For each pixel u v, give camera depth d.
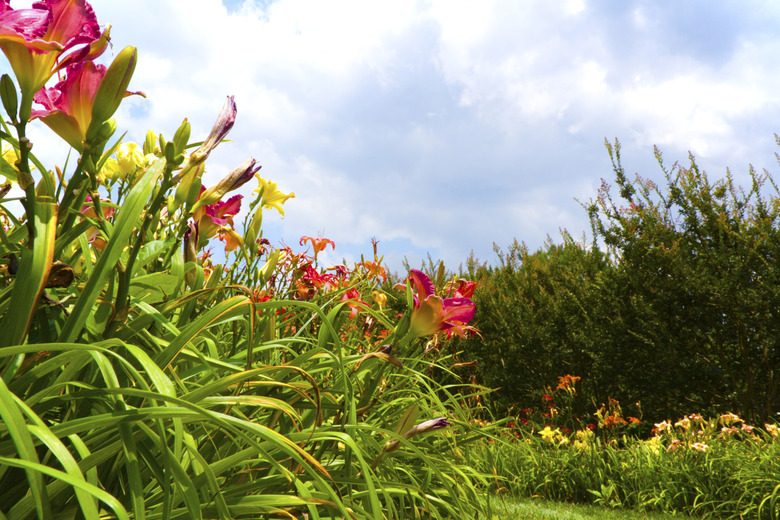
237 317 1.23
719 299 7.31
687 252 8.02
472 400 4.77
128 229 0.77
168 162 0.86
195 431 1.07
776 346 7.05
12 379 0.71
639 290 8.21
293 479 0.81
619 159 9.27
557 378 8.98
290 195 2.12
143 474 0.91
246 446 1.13
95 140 0.79
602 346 8.33
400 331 1.40
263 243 2.55
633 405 8.34
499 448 5.76
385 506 1.53
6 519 0.68
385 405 2.11
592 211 9.27
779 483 4.60
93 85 0.78
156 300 1.12
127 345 0.73
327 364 1.39
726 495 4.95
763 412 7.25
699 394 7.81
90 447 0.82
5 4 0.68
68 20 0.71
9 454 0.69
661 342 7.79
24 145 0.70
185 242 1.26
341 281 2.46
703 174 8.40
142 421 0.76
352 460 1.47
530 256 11.47
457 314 1.37
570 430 7.95
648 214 8.68
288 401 1.29
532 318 9.63
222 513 0.76
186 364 1.22
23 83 0.69
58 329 0.93
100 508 0.82
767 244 7.20
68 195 0.82
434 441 2.37
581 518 4.17
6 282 1.04
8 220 1.35
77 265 1.18
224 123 0.98
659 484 5.29
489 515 2.15
